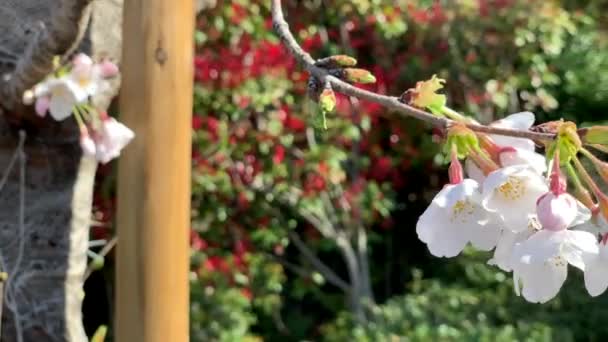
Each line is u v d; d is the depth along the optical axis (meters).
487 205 1.28
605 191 1.41
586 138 1.30
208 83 5.53
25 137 2.47
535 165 1.32
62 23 2.06
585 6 7.33
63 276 2.52
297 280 6.46
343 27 6.31
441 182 6.90
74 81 2.12
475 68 6.32
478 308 5.74
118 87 2.47
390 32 6.12
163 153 2.28
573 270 5.88
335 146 6.04
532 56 6.38
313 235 6.39
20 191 2.49
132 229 2.30
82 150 2.53
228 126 5.67
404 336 5.40
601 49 7.06
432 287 5.98
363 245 6.42
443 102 1.43
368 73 1.51
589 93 6.93
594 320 5.70
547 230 1.27
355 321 6.07
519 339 5.33
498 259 1.33
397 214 7.11
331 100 1.43
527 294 1.28
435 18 6.34
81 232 2.56
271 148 5.82
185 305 2.35
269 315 6.73
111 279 5.77
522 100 6.72
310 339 6.76
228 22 5.58
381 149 6.71
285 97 5.74
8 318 2.47
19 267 2.48
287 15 6.23
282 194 5.98
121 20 2.49
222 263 5.90
